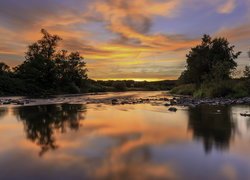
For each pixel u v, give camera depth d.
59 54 105.00
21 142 13.76
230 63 60.81
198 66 70.06
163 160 10.60
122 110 30.73
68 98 61.16
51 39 103.94
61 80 104.00
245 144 13.12
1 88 82.00
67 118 23.48
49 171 9.35
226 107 31.75
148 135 15.58
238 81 54.41
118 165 10.00
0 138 14.77
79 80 111.31
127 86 152.25
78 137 15.04
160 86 149.00
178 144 13.23
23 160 10.57
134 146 12.90
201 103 37.88
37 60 99.44
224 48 71.31
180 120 21.58
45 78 100.56
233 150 12.02
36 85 97.12
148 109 31.77
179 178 8.75
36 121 21.61
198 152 11.73
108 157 11.03
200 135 15.41
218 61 63.06
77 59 108.00
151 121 21.27
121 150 12.14
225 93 50.66
